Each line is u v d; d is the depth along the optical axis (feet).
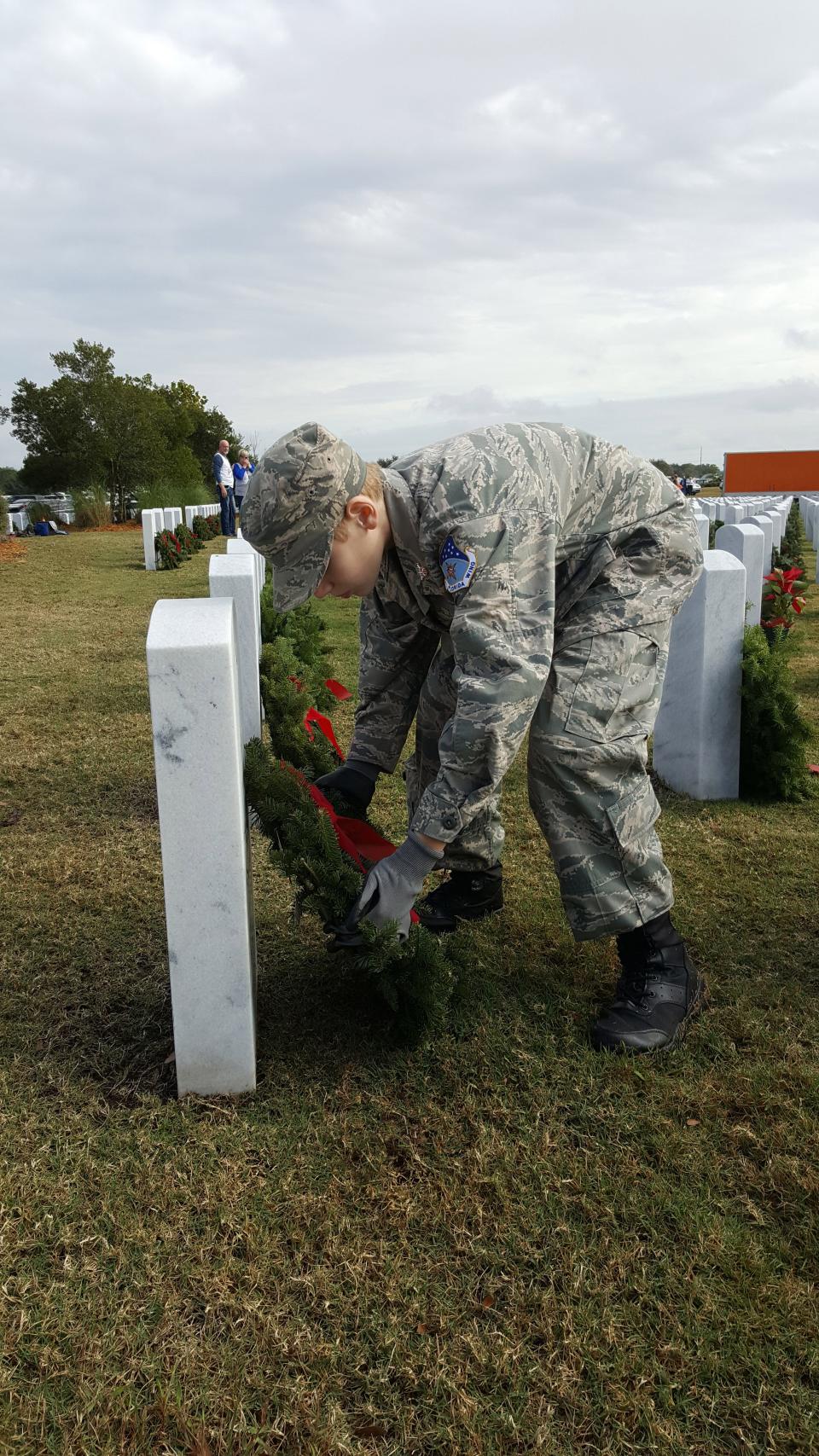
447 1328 5.59
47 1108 7.43
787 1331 5.57
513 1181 6.69
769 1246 6.18
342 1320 5.63
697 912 10.87
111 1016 8.74
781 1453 4.90
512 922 10.59
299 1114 7.34
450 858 10.10
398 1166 6.91
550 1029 8.51
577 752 7.59
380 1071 7.89
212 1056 7.43
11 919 10.70
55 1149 6.99
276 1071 7.86
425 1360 5.38
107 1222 6.33
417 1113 7.39
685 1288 5.85
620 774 7.80
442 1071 7.91
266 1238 6.19
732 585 14.37
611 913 7.96
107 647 28.27
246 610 14.34
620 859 7.88
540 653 6.72
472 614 6.66
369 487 6.88
